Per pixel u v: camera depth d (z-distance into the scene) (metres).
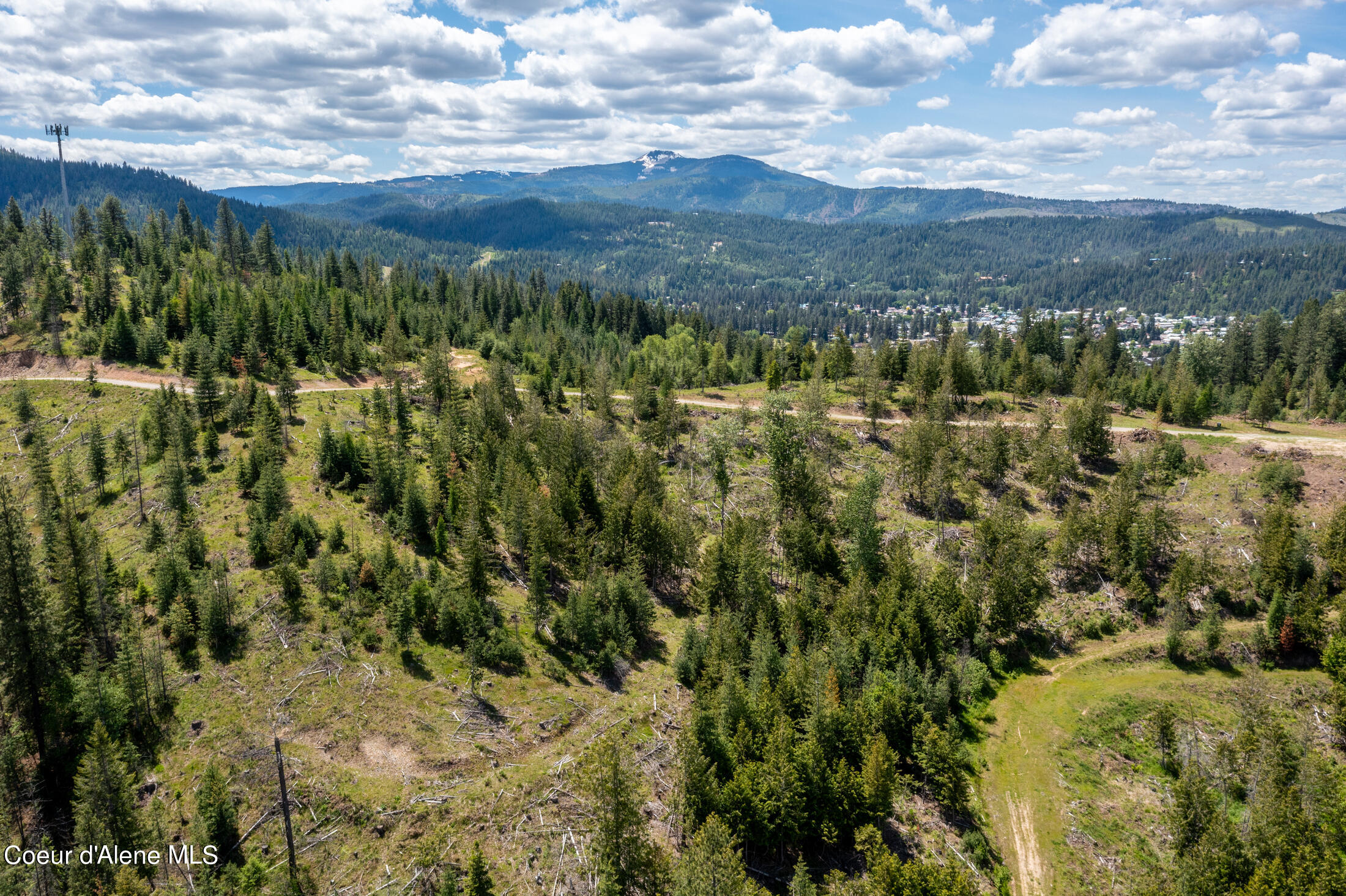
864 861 58.53
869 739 63.41
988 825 63.66
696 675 73.94
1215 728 72.94
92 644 62.19
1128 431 126.31
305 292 186.62
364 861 49.72
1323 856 53.44
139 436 112.38
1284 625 78.62
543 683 69.81
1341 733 70.25
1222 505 100.75
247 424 114.12
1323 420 133.00
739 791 55.50
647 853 48.75
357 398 136.12
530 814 54.19
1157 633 85.56
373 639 68.56
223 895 46.25
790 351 181.00
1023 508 109.06
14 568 54.53
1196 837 57.97
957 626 82.56
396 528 89.69
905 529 104.75
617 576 83.81
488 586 77.88
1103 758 70.75
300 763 55.47
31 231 197.75
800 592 85.75
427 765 57.34
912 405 142.12
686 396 157.88
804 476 103.75
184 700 60.25
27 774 53.38
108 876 44.97
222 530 85.06
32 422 116.69
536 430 120.12
